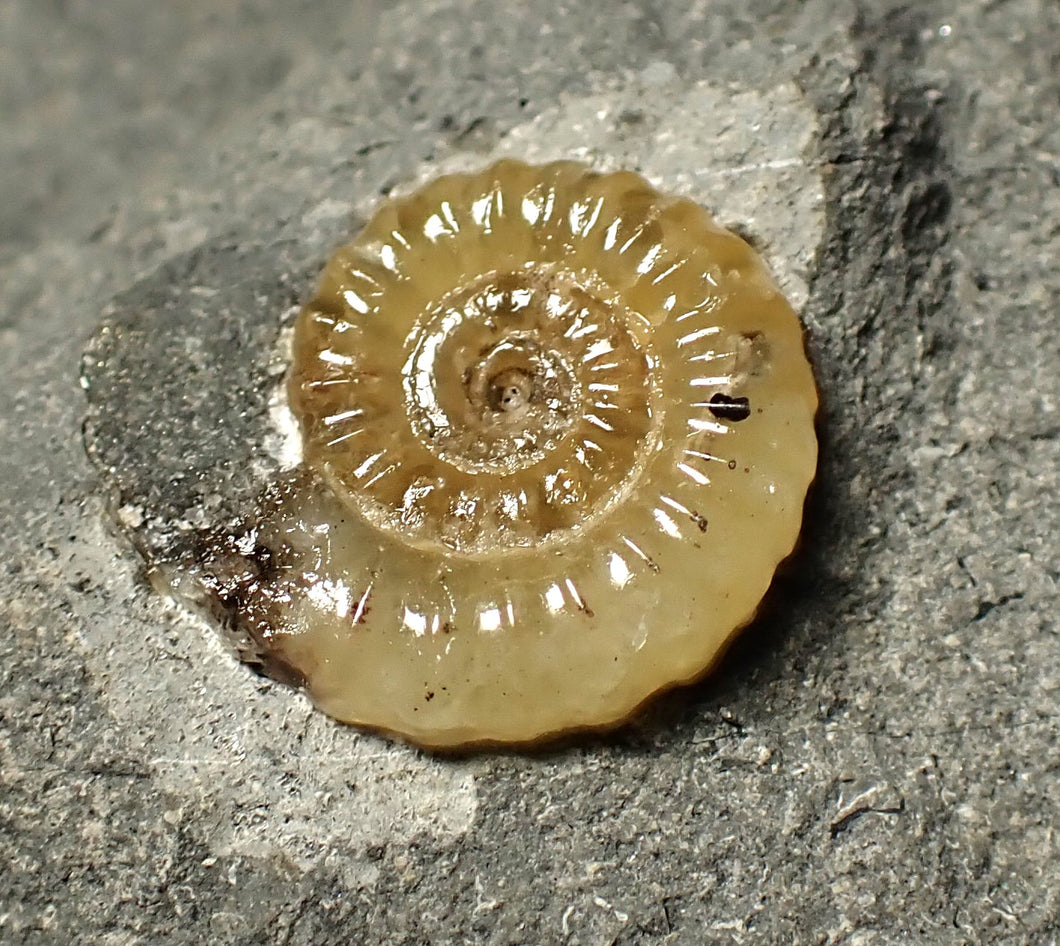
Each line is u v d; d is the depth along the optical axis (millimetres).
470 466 94
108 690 96
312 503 95
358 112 102
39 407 99
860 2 101
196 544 96
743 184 99
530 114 101
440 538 93
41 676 96
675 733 94
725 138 99
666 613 91
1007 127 99
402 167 101
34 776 95
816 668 95
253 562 95
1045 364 97
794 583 95
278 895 94
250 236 100
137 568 96
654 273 94
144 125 115
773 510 92
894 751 94
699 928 93
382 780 95
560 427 94
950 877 93
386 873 94
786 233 98
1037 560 95
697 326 93
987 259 98
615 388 93
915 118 99
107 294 101
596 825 94
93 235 104
